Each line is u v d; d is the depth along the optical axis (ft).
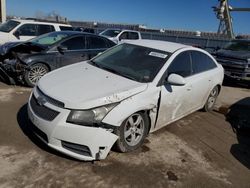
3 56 20.84
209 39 65.00
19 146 11.44
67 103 10.03
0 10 51.70
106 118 10.22
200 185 10.46
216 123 17.34
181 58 14.48
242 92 28.35
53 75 12.87
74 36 22.36
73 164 10.59
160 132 14.61
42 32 35.96
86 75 12.64
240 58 30.22
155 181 10.27
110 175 10.21
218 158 12.75
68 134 9.95
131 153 11.91
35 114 10.73
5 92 18.54
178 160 11.99
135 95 11.35
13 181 9.30
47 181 9.49
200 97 16.76
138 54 14.42
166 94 12.88
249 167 12.34
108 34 49.62
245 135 16.06
